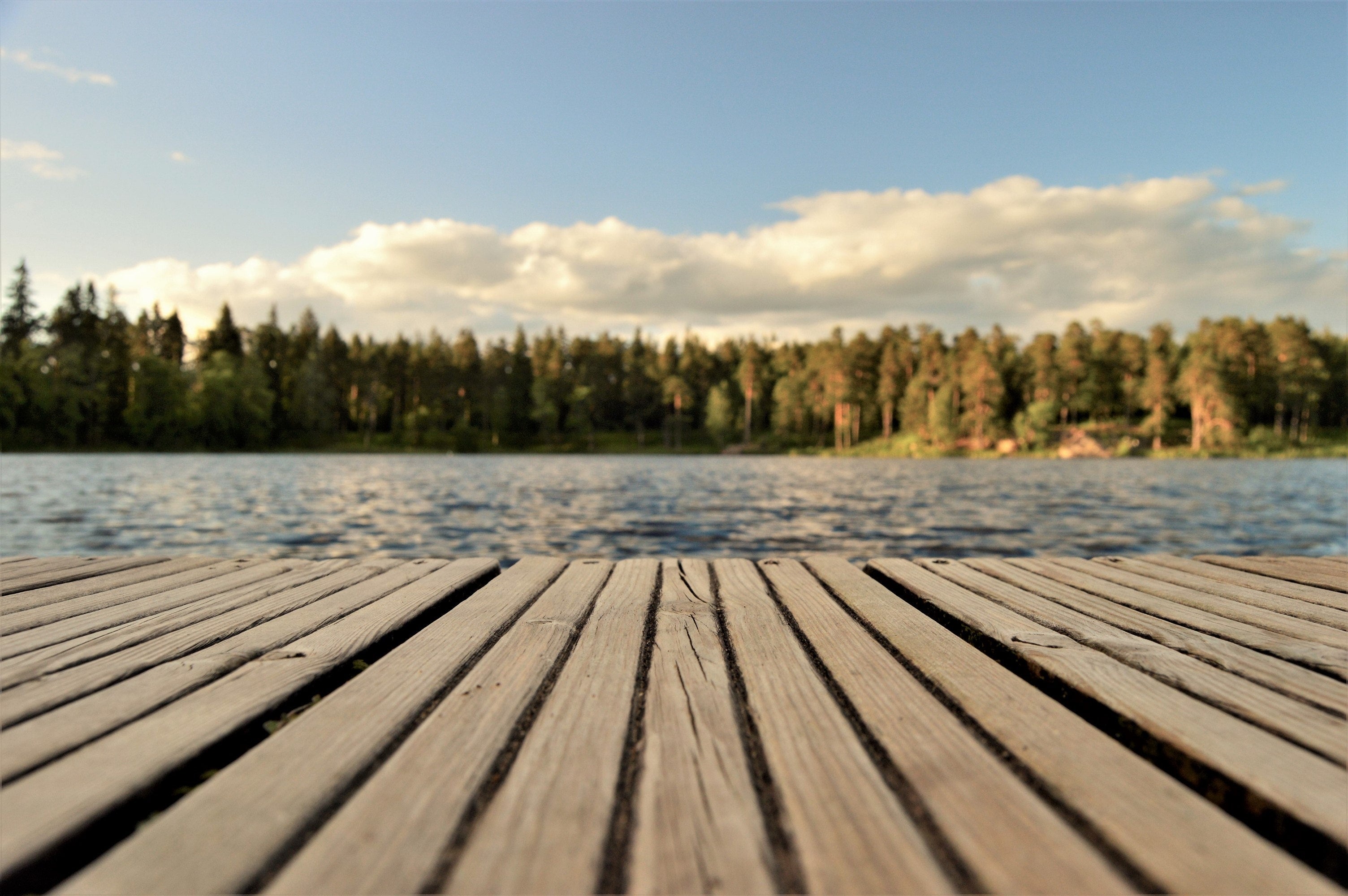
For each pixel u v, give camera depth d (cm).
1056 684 184
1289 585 305
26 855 97
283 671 182
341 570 331
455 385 9212
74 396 6588
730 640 221
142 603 262
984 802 117
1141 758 141
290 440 8319
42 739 136
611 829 109
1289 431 8406
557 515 1449
